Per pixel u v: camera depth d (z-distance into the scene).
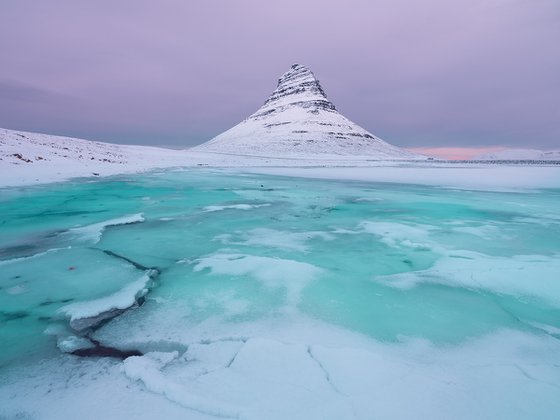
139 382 2.89
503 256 6.80
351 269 5.96
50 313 4.25
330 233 8.65
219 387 2.76
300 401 2.59
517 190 19.08
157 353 3.38
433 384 2.84
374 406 2.55
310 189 19.05
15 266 5.89
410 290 5.04
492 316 4.29
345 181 25.11
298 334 3.76
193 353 3.35
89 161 29.20
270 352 3.30
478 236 8.42
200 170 35.53
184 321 4.06
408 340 3.73
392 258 6.66
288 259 6.56
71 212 11.04
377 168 49.34
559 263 6.29
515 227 9.48
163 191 17.03
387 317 4.23
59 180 19.20
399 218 10.82
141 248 7.09
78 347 3.53
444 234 8.62
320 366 3.07
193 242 7.64
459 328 4.00
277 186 20.50
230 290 4.93
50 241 7.53
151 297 4.72
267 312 4.29
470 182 24.48
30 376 3.03
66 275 5.48
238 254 6.70
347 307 4.47
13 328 3.90
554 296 4.85
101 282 5.20
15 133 32.19
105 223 9.28
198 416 2.47
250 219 10.35
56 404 2.64
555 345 3.67
